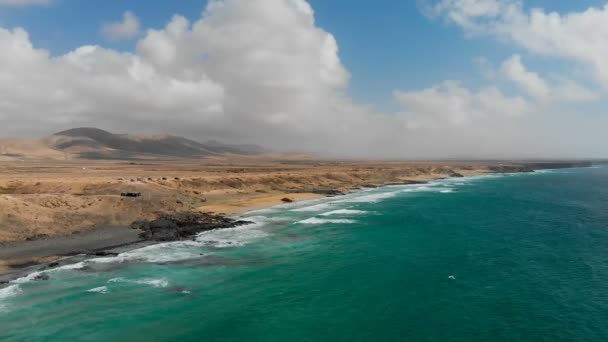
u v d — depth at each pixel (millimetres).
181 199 85750
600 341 27547
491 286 38438
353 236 59844
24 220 54938
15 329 27812
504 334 28578
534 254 50250
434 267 44594
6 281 36906
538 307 33438
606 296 35875
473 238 59344
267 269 43000
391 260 47062
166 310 31859
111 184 86875
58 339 26688
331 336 28125
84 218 61281
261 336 28016
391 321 30578
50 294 34156
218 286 37531
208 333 28359
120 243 52094
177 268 42469
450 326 29844
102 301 33094
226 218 72375
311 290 37000
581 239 58969
